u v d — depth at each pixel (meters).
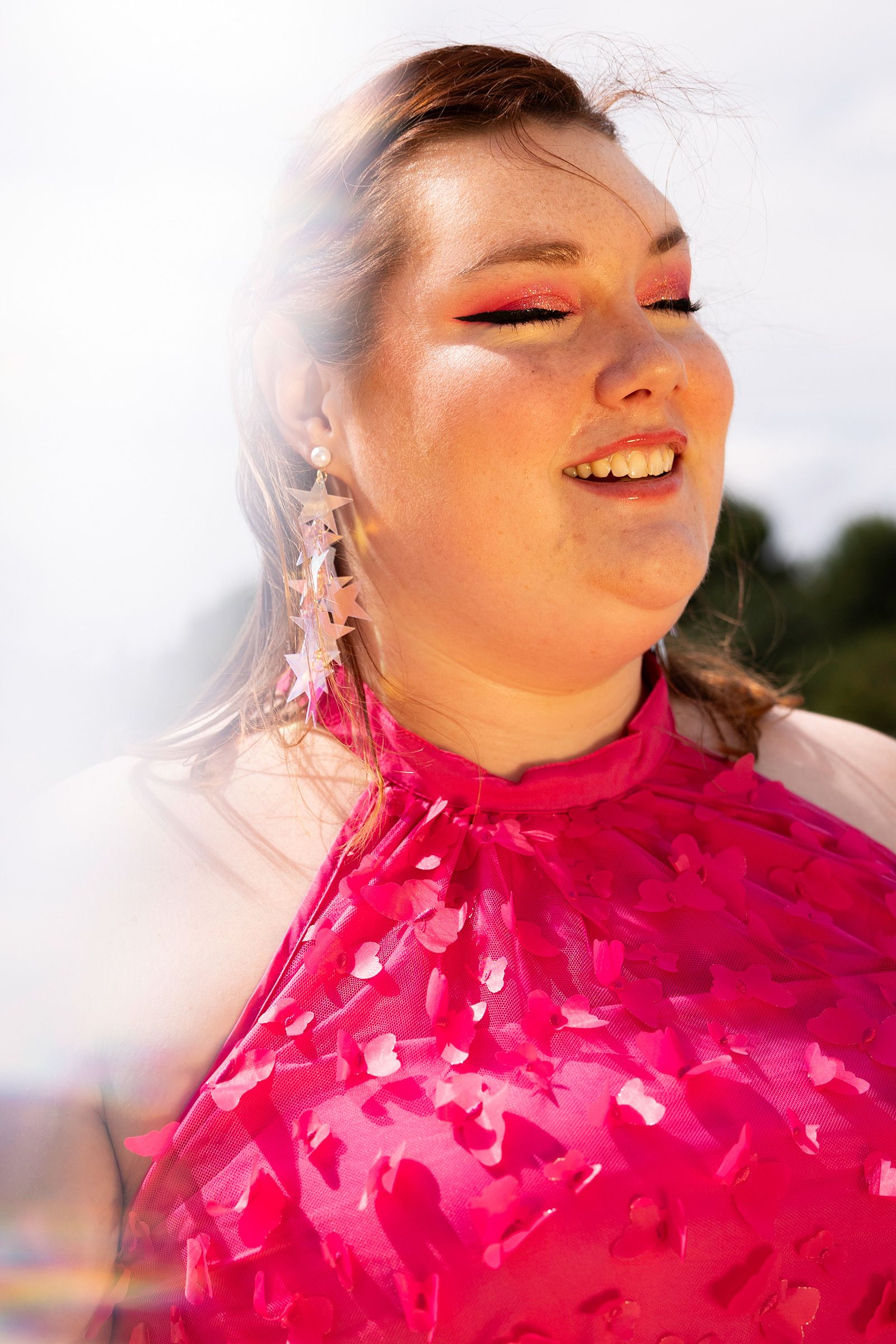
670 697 1.63
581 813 1.37
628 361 1.23
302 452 1.47
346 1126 1.16
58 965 1.27
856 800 1.59
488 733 1.39
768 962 1.27
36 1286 1.21
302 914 1.28
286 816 1.38
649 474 1.29
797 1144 1.14
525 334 1.26
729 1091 1.16
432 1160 1.12
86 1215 1.22
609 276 1.28
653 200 1.36
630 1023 1.20
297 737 1.45
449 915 1.26
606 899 1.30
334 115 1.47
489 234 1.26
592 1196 1.10
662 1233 1.10
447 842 1.32
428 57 1.38
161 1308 1.18
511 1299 1.08
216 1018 1.25
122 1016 1.24
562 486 1.25
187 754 1.49
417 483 1.29
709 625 2.05
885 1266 1.17
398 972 1.24
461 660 1.37
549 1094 1.15
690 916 1.29
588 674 1.35
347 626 1.47
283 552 1.55
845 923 1.36
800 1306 1.12
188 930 1.29
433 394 1.27
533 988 1.22
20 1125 1.22
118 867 1.33
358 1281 1.10
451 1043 1.18
